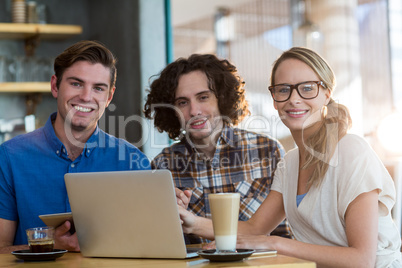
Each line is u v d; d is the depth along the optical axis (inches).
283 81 75.2
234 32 294.5
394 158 197.6
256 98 284.8
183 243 55.4
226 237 53.5
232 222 53.7
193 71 90.6
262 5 276.8
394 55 229.8
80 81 82.3
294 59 75.2
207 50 313.3
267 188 92.7
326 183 68.0
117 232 58.7
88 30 161.5
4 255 65.3
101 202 58.7
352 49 238.1
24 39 154.1
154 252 57.0
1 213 81.8
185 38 310.8
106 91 84.7
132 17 143.9
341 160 67.6
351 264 60.2
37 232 59.4
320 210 68.1
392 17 230.5
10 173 82.4
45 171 83.0
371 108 235.0
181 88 90.7
